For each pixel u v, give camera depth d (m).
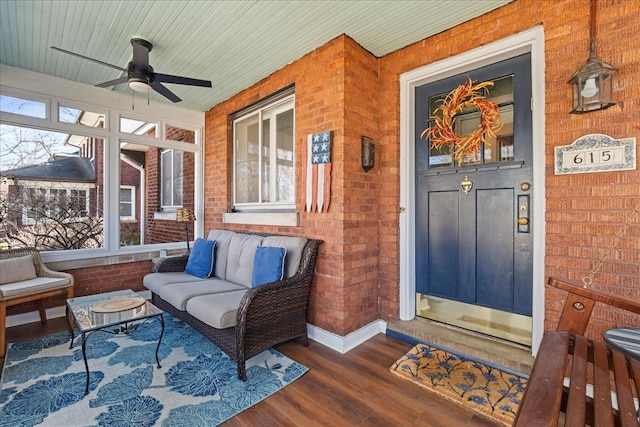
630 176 1.83
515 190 2.45
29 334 2.96
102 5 2.31
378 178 3.09
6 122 3.21
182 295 2.70
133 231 5.18
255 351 2.32
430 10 2.39
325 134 2.82
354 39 2.79
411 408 1.91
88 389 2.05
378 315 3.09
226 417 1.81
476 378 2.19
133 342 2.80
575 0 2.02
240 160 4.22
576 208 2.01
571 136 2.03
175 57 3.11
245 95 3.90
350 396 2.02
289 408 1.90
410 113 2.99
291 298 2.61
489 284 2.60
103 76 3.48
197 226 4.70
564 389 1.26
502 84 2.52
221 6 2.32
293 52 3.02
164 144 4.36
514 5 2.30
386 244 3.06
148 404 1.91
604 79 1.85
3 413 1.82
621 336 1.35
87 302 2.58
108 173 3.85
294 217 3.12
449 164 2.83
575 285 1.51
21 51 2.94
